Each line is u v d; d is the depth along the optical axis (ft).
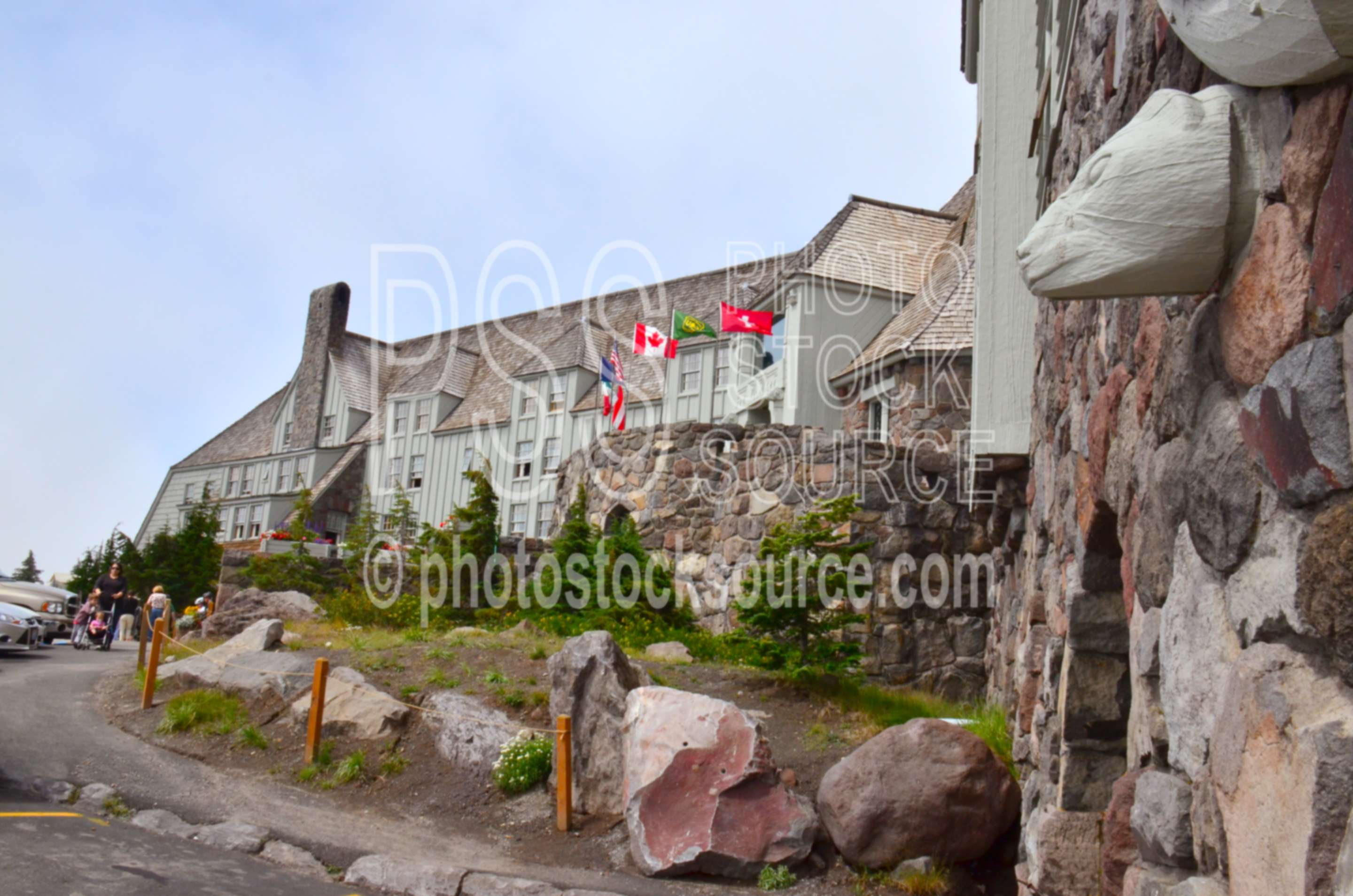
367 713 30.81
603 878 22.62
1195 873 7.68
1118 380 11.16
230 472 130.11
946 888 22.45
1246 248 6.68
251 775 28.55
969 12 36.88
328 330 123.65
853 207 70.38
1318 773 5.20
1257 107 6.59
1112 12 12.24
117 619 69.36
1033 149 26.30
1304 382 5.66
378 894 21.81
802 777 27.55
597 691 28.25
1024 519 27.53
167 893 19.52
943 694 42.73
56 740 30.17
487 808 26.76
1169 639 8.29
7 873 19.39
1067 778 14.93
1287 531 5.98
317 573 62.18
